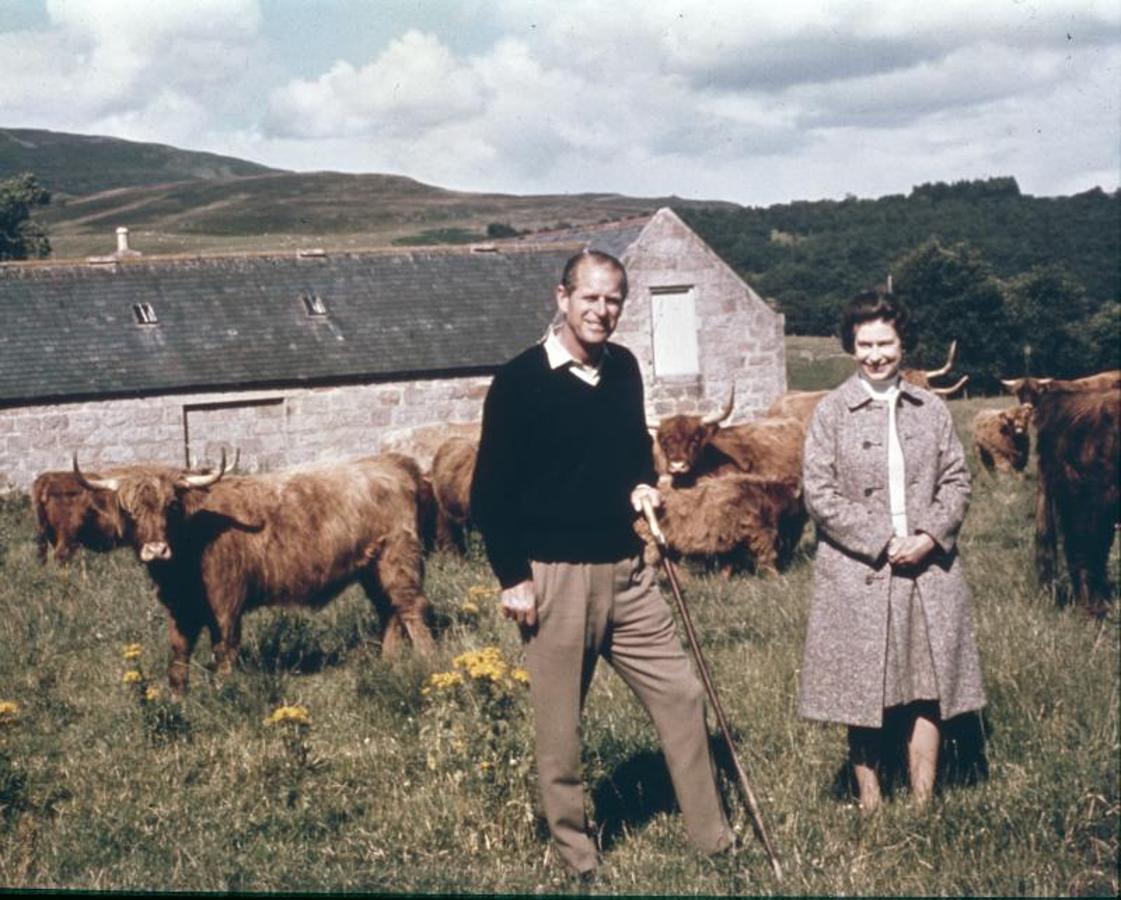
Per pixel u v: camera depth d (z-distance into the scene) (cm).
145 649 896
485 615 930
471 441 1369
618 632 480
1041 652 673
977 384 6775
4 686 814
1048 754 543
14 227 5262
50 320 2930
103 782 614
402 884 459
